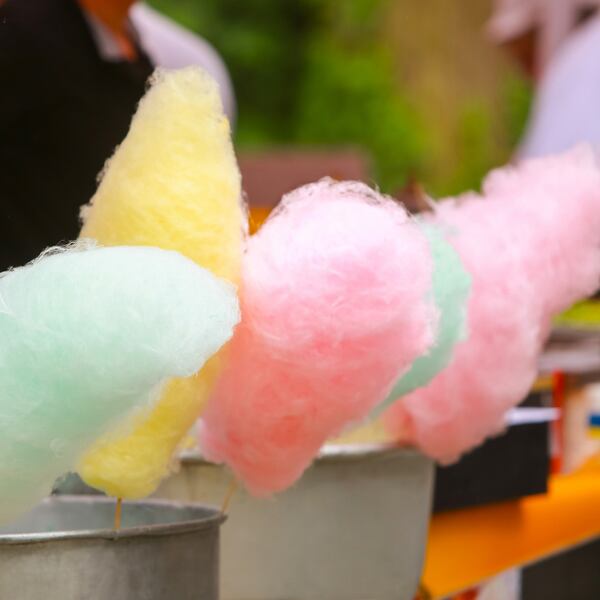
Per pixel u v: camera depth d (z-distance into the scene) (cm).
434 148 1541
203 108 260
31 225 340
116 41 364
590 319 538
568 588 372
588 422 405
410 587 297
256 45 1572
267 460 269
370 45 1574
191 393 255
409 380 281
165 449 256
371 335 259
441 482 330
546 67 765
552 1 757
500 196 304
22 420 243
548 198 299
